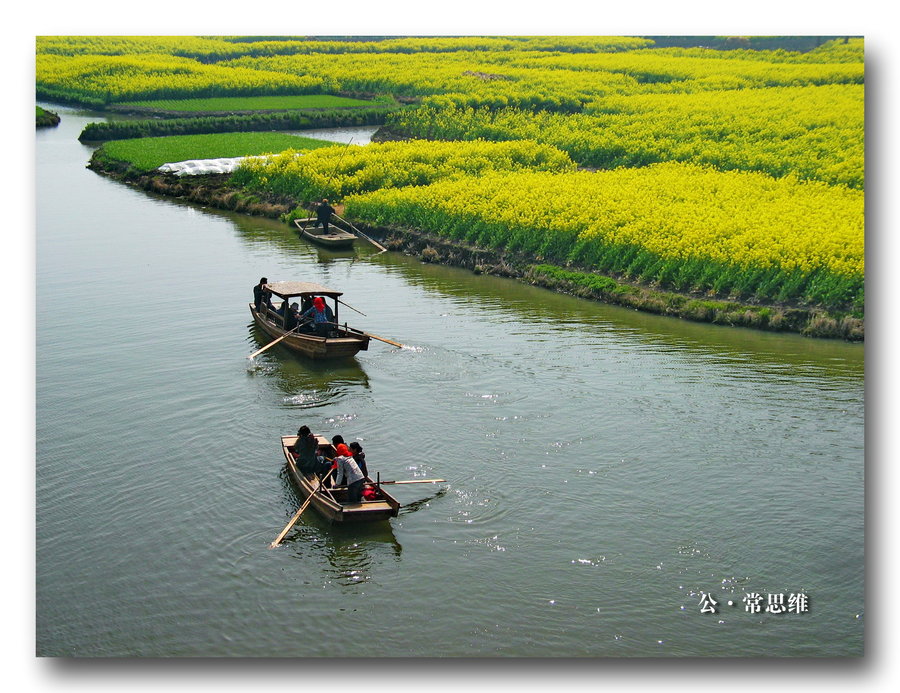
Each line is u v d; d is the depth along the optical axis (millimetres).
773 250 33531
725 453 21922
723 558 17969
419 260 40969
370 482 19625
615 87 78875
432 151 56062
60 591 17109
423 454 22094
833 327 30406
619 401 24875
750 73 79812
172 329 30703
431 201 43969
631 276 36062
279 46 105812
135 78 84375
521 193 43938
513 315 32688
